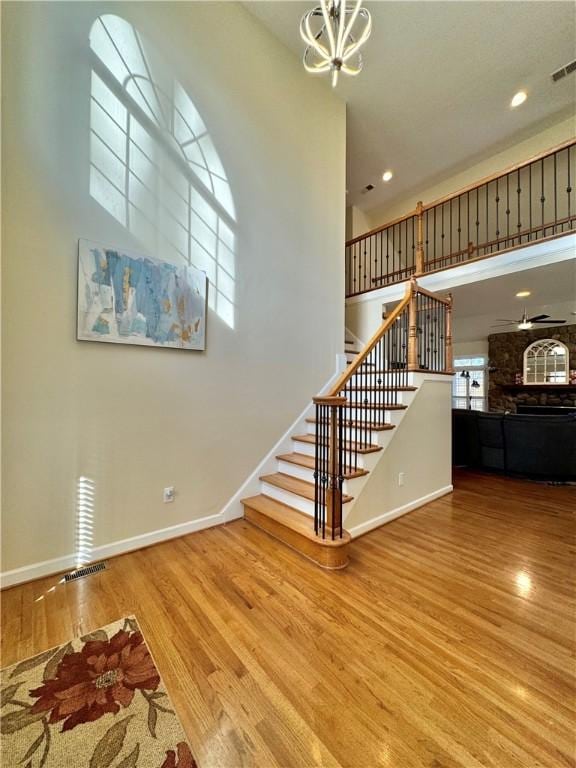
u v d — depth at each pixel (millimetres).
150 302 2531
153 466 2582
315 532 2330
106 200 2334
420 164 5676
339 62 1969
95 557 2312
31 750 1115
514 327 7887
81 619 1738
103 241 2318
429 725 1194
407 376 3332
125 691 1324
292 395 3559
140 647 1553
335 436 2252
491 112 4566
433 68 3857
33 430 2080
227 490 3023
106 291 2328
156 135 2576
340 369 4043
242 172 3139
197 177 2814
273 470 3367
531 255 3814
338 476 2336
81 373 2250
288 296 3543
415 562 2307
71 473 2221
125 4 2436
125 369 2439
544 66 3846
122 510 2434
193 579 2102
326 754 1104
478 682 1367
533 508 3332
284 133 3523
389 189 6363
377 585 2037
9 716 1226
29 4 2055
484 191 5691
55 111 2135
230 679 1382
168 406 2660
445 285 4531
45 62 2104
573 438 4023
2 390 1979
